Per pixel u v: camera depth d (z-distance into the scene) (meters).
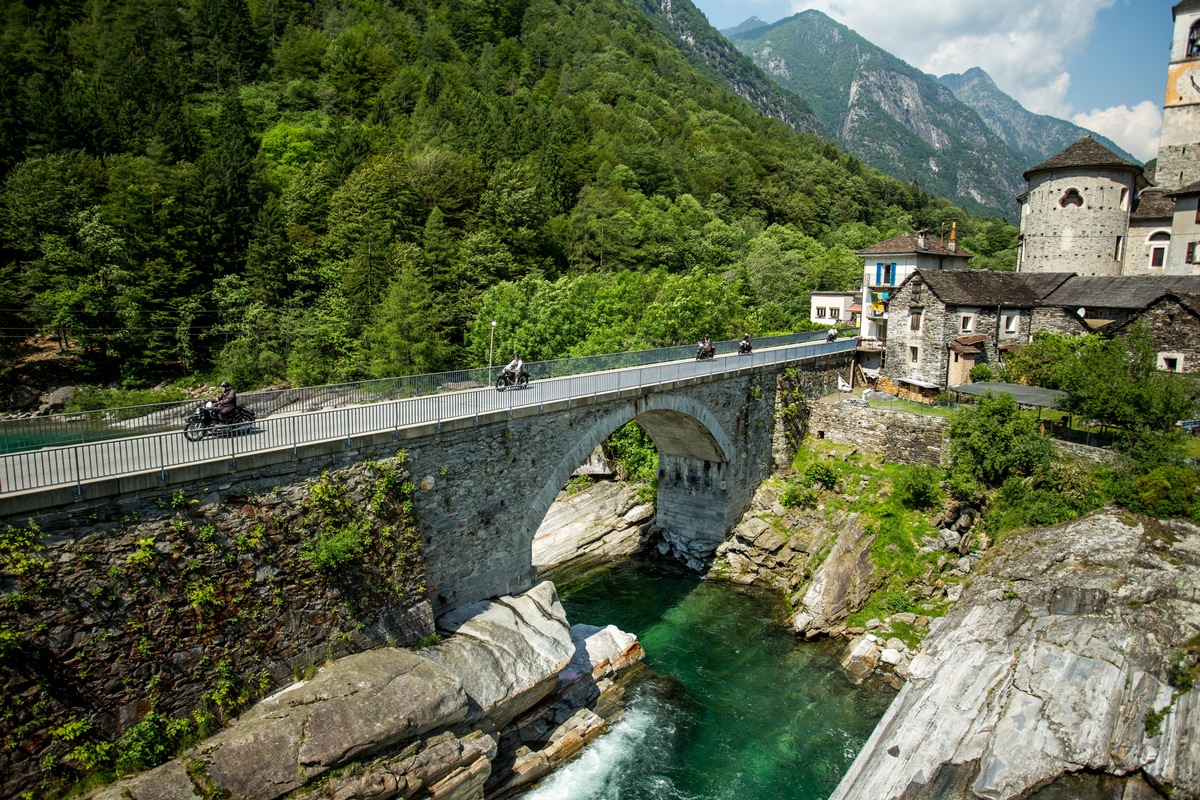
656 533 44.91
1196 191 50.59
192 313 56.75
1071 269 57.03
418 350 54.25
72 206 54.44
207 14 90.06
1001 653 25.41
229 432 19.33
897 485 40.19
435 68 101.19
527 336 56.28
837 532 39.28
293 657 19.64
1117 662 23.77
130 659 16.52
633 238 83.44
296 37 99.75
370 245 60.69
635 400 32.75
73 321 50.34
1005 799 20.69
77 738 15.51
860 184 148.38
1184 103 55.81
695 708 28.59
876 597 35.19
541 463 28.09
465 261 65.56
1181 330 41.97
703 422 38.28
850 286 91.50
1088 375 36.09
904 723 23.98
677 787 24.16
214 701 17.81
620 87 142.62
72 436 18.45
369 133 81.88
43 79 68.25
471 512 25.34
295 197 67.88
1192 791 20.41
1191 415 35.69
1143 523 30.33
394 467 22.44
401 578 22.48
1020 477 36.41
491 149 84.00
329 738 17.50
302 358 55.44
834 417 46.59
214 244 58.81
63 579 15.62
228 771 16.06
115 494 16.42
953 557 36.34
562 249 80.50
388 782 17.86
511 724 24.58
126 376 53.12
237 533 18.72
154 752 16.45
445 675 20.44
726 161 128.38
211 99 82.56
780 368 45.84
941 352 49.00
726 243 97.56
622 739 26.52
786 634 34.66
